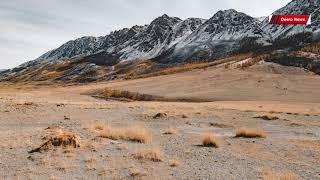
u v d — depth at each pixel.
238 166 14.23
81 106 50.22
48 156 14.76
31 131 21.38
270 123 35.75
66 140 16.61
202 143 19.36
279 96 114.19
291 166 14.48
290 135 26.08
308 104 83.81
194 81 153.88
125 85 163.50
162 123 32.62
